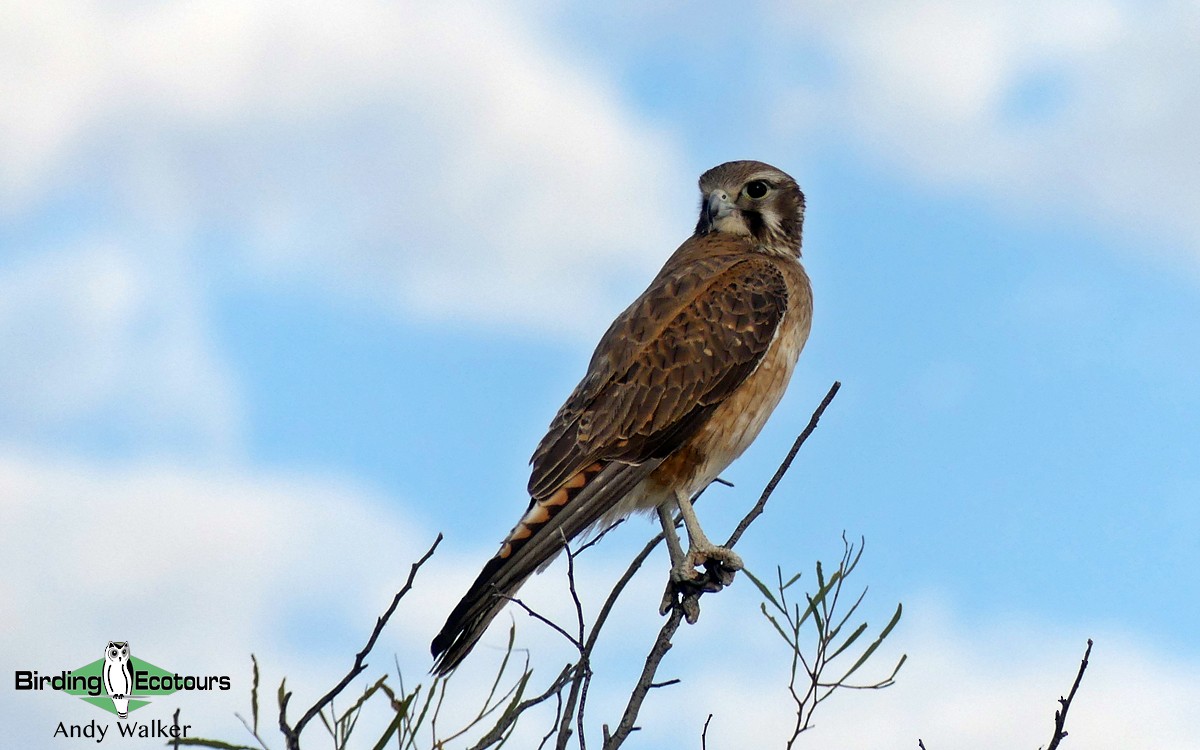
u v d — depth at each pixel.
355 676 5.19
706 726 6.48
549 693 5.80
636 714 6.36
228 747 5.12
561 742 5.93
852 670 6.88
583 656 6.04
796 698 6.85
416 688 5.47
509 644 5.79
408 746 5.42
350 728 5.22
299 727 5.03
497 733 5.59
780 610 6.98
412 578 5.29
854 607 6.97
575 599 6.08
